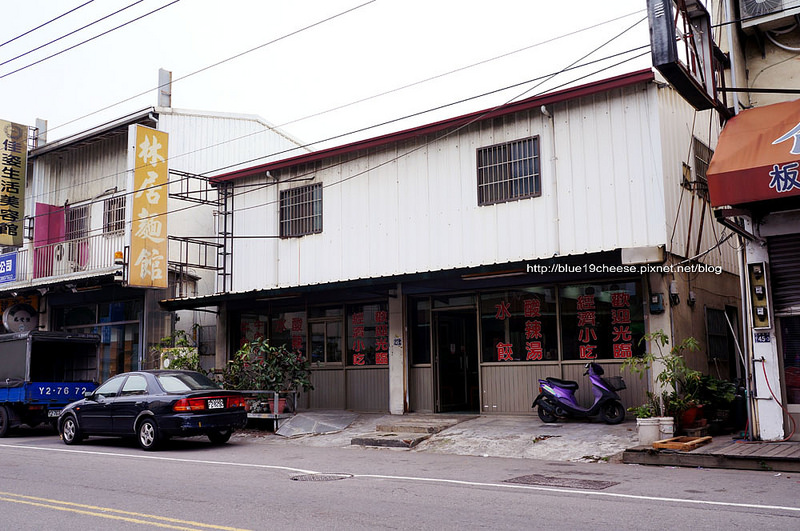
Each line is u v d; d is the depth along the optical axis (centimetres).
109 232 2028
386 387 1617
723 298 1500
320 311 1747
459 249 1470
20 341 1664
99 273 1930
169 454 1183
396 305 1593
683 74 880
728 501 689
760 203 992
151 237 1784
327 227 1692
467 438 1229
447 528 587
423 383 1562
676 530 569
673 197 1285
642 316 1284
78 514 680
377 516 639
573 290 1372
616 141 1302
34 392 1575
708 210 1463
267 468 987
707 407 1191
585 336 1347
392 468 977
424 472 933
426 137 1547
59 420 1404
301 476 898
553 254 1347
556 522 603
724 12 1098
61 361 1791
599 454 1043
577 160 1342
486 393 1457
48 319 2241
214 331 1939
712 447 977
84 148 2227
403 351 1570
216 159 2173
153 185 1798
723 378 1444
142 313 1975
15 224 2188
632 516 623
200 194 2105
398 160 1588
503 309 1458
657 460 959
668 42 855
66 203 2247
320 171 1722
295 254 1745
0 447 1337
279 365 1584
